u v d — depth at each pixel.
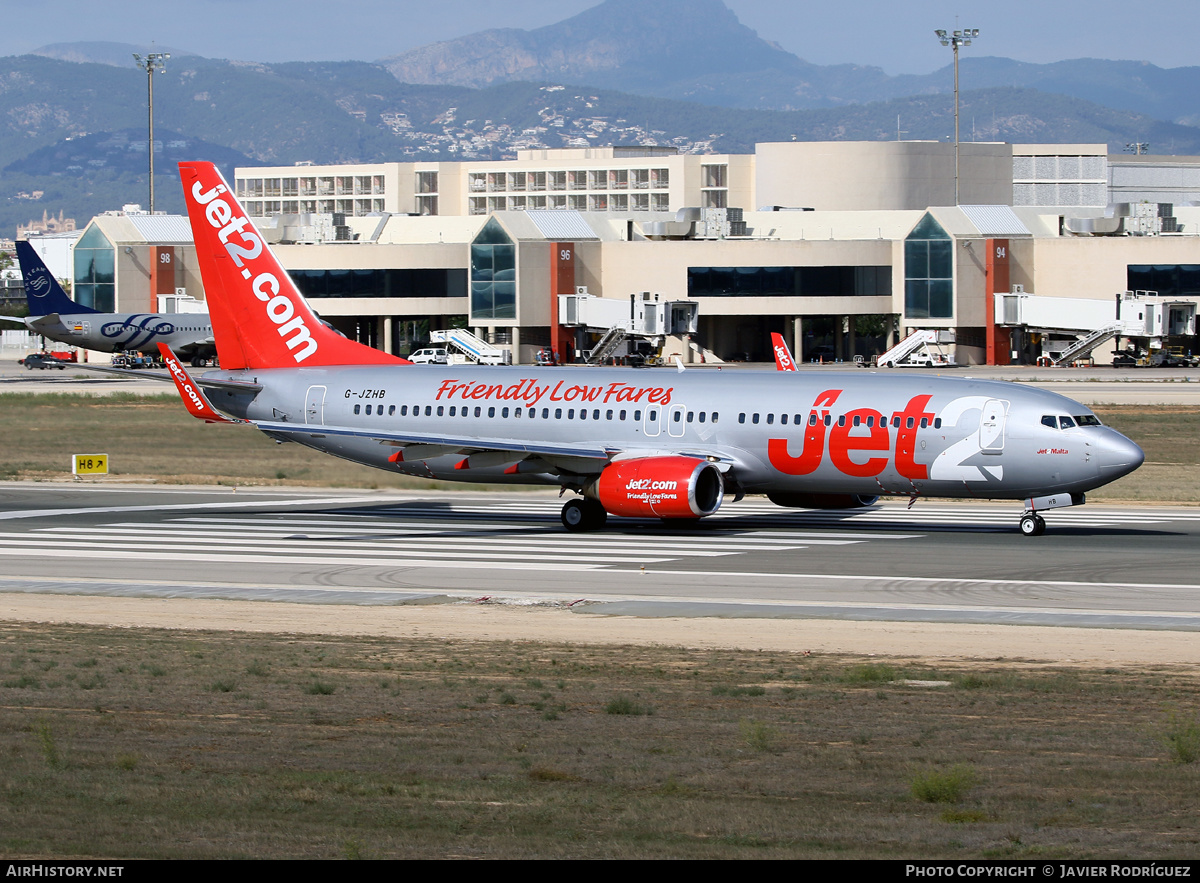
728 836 55.66
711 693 87.31
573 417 184.25
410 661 99.06
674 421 179.12
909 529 179.25
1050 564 148.50
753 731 73.44
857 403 172.50
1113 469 162.00
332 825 57.09
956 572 144.00
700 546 164.75
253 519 192.50
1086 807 60.59
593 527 180.25
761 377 181.62
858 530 178.88
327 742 73.50
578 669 95.81
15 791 62.38
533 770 67.19
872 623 117.06
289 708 82.19
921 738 74.75
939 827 57.16
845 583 138.12
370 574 146.25
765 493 185.00
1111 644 106.88
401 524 187.38
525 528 183.25
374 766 68.19
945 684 90.81
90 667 96.19
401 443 182.00
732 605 126.50
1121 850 53.84
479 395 190.62
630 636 111.31
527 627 115.88
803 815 59.09
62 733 75.25
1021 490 167.38
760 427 175.25
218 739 74.00
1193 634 111.25
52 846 53.47
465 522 189.38
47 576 145.62
